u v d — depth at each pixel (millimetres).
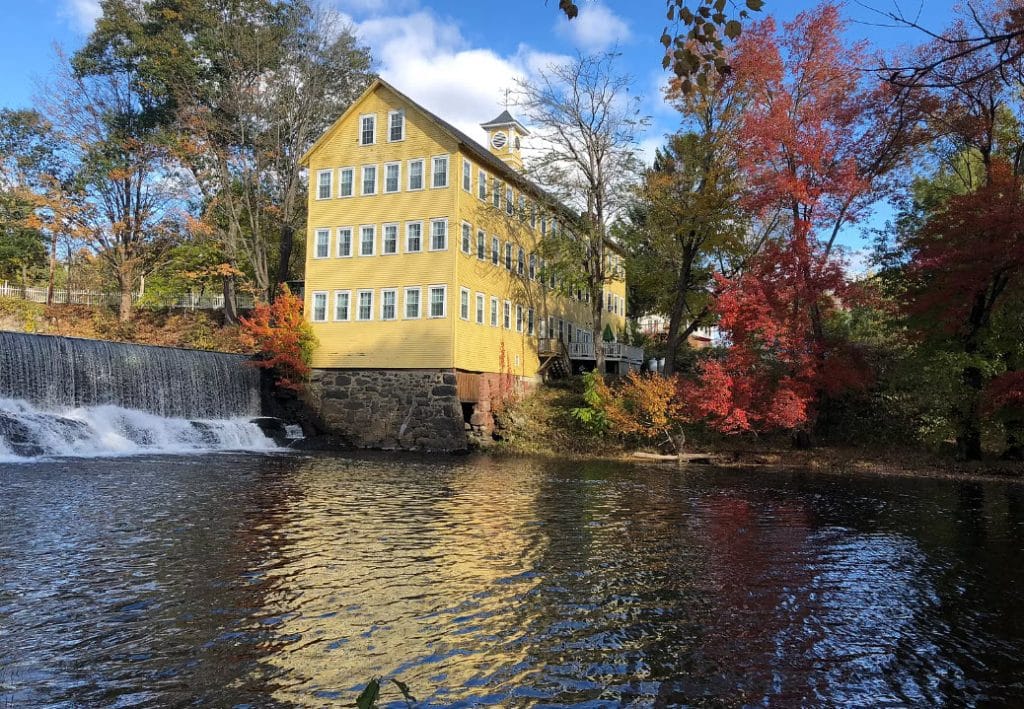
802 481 22594
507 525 13938
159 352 30156
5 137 44312
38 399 25188
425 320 33406
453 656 7047
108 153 43281
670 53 4449
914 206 30828
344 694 6129
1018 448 27484
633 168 35031
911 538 13422
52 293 46656
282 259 45844
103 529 12484
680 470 25766
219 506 15133
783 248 28312
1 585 9023
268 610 8336
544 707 5980
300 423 35125
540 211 37406
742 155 28375
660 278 39875
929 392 27406
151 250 46719
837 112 26828
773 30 28844
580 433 34500
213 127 43406
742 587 9773
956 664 7125
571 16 4281
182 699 5984
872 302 26922
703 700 6195
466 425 34438
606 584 9773
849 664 7078
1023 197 24219
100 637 7371
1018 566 11234
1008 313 25953
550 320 45312
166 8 45531
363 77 46938
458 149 33469
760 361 29328
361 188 35469
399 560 10852
